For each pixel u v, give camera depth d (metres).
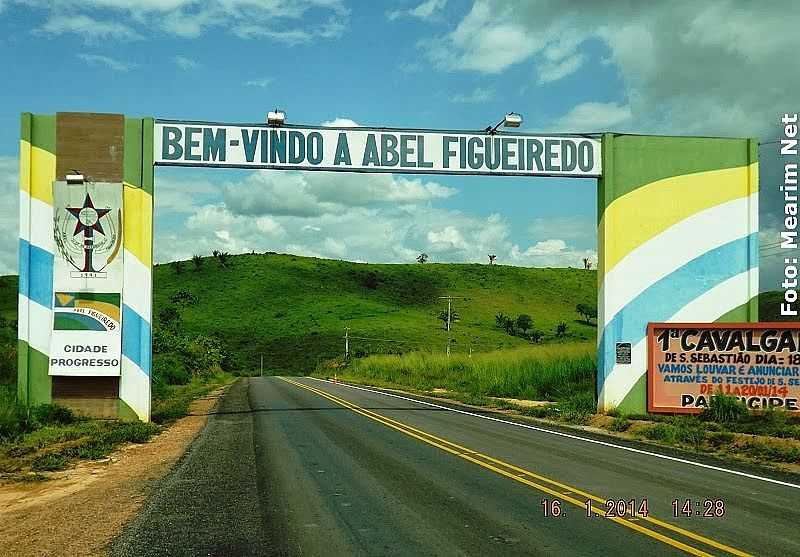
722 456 13.92
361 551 7.17
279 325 116.31
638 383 21.31
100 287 19.47
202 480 11.13
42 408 18.39
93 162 19.67
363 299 134.62
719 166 22.05
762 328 20.19
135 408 19.56
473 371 42.09
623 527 8.14
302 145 20.64
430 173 21.22
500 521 8.41
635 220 21.66
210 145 20.25
